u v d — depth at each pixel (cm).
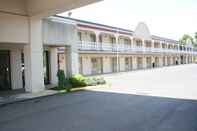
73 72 1700
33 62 1338
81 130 597
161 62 4934
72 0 1090
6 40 1195
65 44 1627
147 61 4312
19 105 989
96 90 1382
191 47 6875
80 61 2664
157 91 1255
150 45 4459
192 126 607
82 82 1567
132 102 957
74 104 954
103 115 748
